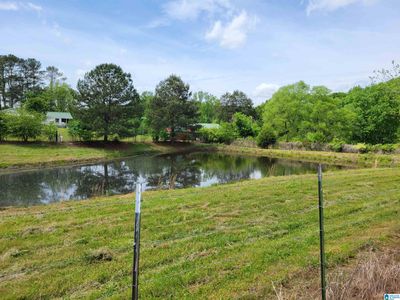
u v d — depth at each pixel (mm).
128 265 5664
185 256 6059
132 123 40562
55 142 35094
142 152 39719
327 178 15344
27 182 19609
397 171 17781
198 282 5020
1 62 64062
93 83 37688
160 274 5289
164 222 8289
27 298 4660
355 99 45469
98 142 39062
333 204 9883
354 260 5723
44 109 60812
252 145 49844
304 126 44688
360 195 11148
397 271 4602
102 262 5855
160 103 48062
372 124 40375
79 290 4895
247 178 22516
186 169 27000
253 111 83625
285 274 5156
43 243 6867
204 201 10648
